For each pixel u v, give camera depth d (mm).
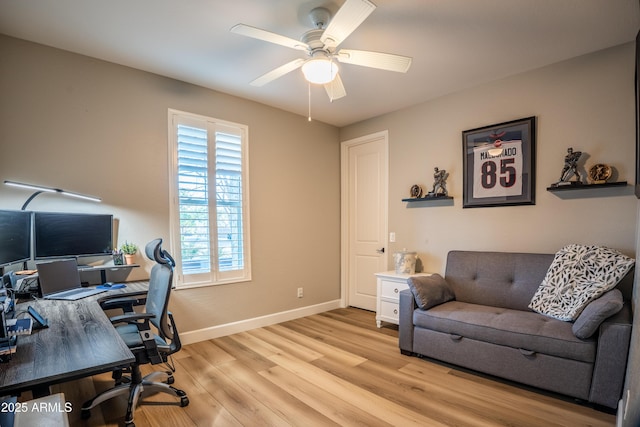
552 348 2088
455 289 3090
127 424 1814
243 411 2014
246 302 3553
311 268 4227
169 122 3016
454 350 2539
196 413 1995
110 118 2713
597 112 2566
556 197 2766
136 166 2838
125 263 2674
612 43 2445
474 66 2816
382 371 2543
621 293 2209
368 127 4250
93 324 1541
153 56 2619
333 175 4527
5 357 1120
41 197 2412
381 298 3592
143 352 1903
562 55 2631
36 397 1103
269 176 3783
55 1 1911
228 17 2094
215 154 3314
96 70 2650
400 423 1879
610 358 1908
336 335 3375
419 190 3678
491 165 3125
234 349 2990
